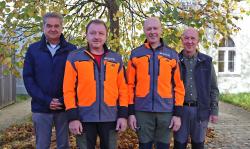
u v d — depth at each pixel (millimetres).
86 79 4551
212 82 5395
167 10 6980
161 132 5023
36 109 5039
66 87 4594
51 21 4953
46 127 5059
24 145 7922
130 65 4988
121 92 4730
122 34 8672
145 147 5020
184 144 5316
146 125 4973
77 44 7949
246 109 14281
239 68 19422
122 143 7504
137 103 4941
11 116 12445
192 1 8000
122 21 8914
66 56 5023
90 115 4578
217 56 18656
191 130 5340
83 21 8516
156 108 4875
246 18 19109
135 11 8516
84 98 4574
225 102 16500
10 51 7508
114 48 7613
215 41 8812
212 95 5410
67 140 5152
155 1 8297
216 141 8625
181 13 7289
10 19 7227
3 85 14422
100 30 4598
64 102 4652
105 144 4668
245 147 8117
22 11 7199
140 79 4910
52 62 4980
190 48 5238
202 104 5266
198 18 7289
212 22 7520
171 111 4945
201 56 5324
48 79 4957
